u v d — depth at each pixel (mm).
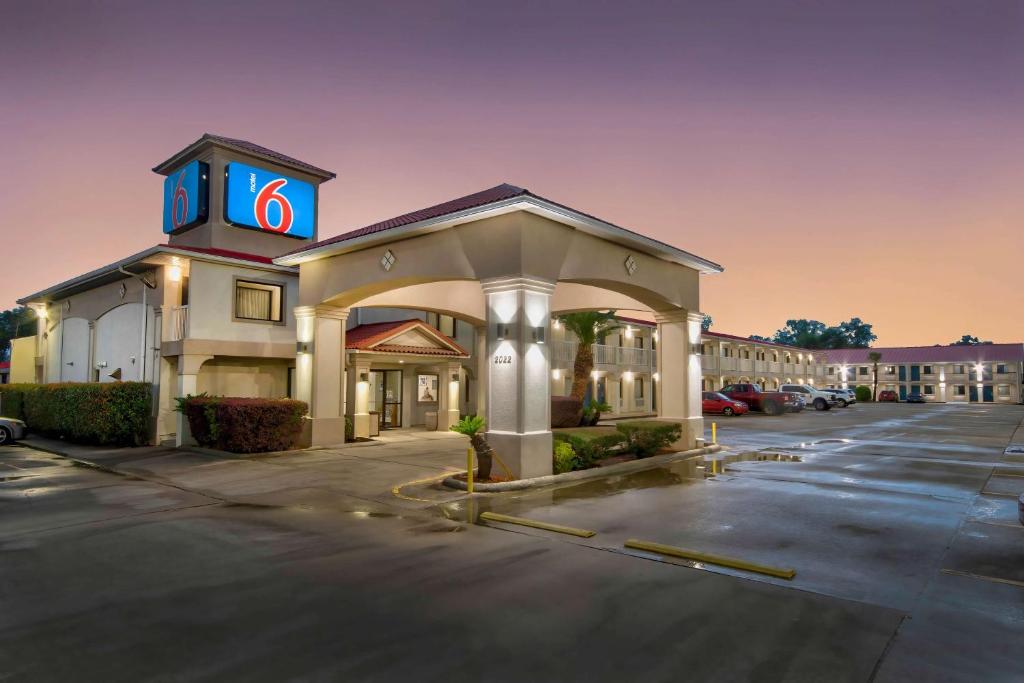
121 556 6938
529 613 5277
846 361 71625
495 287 11883
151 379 18547
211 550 7195
